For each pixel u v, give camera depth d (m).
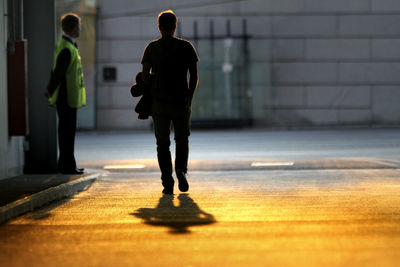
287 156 36.69
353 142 47.22
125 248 12.77
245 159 35.12
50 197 20.12
